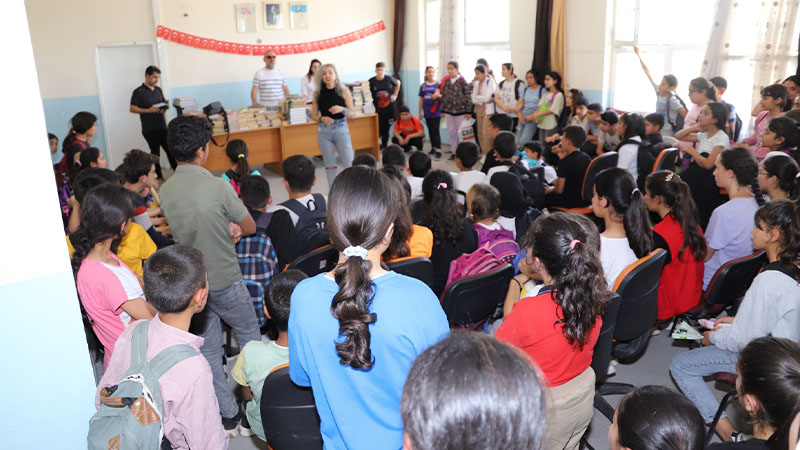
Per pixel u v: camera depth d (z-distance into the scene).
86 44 7.67
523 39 7.69
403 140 8.08
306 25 9.16
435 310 1.14
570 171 4.30
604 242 2.34
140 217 2.71
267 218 2.91
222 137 7.26
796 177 2.63
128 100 8.13
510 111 7.30
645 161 4.11
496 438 0.68
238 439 2.46
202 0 8.29
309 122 7.76
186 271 1.52
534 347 1.57
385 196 1.11
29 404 1.47
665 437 1.21
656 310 2.43
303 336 1.17
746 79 5.48
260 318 2.90
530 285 2.11
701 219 3.68
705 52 5.66
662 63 6.31
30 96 1.33
